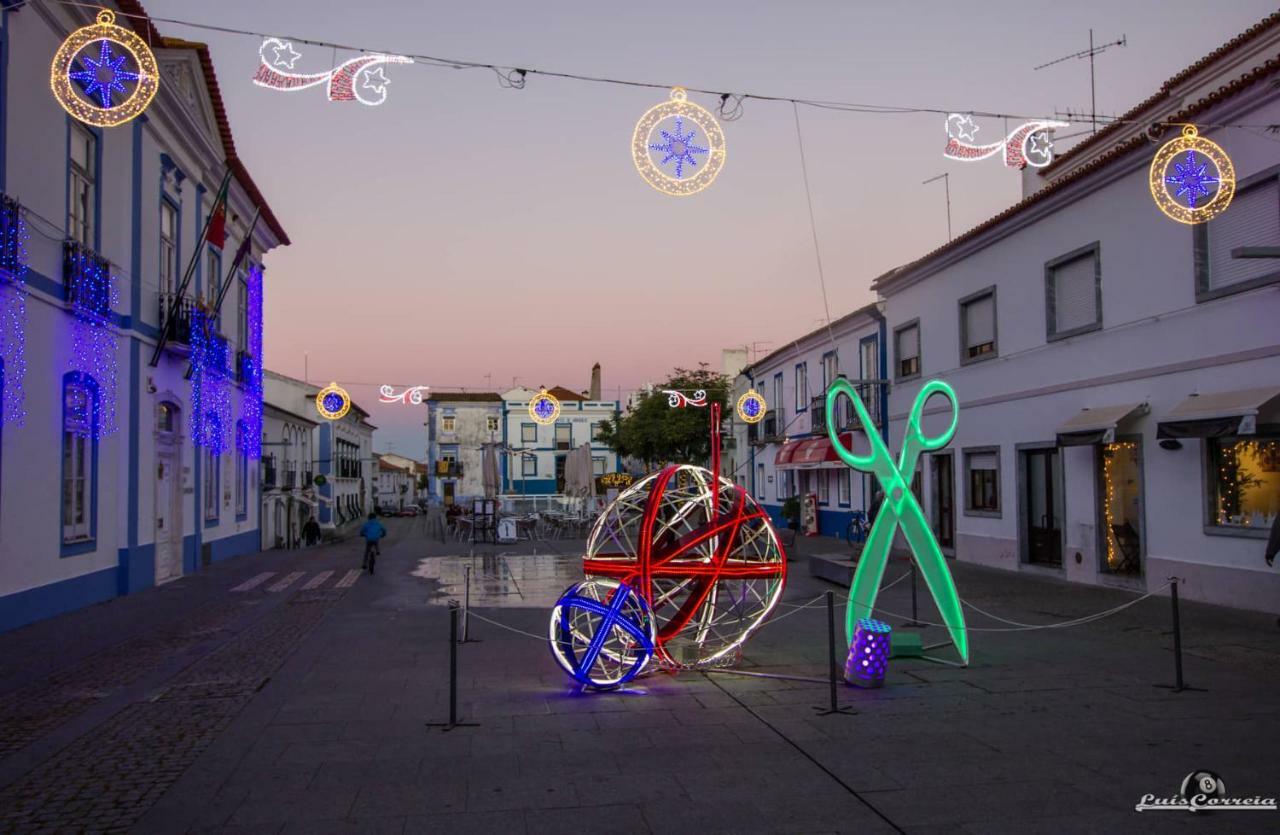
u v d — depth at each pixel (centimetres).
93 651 1022
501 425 6894
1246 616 1189
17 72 1179
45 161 1259
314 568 2119
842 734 666
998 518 1928
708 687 826
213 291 2209
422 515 7056
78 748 639
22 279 1178
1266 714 712
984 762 596
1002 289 1919
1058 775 568
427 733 674
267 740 657
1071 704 751
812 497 3122
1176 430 1319
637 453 4691
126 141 1558
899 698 777
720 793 539
